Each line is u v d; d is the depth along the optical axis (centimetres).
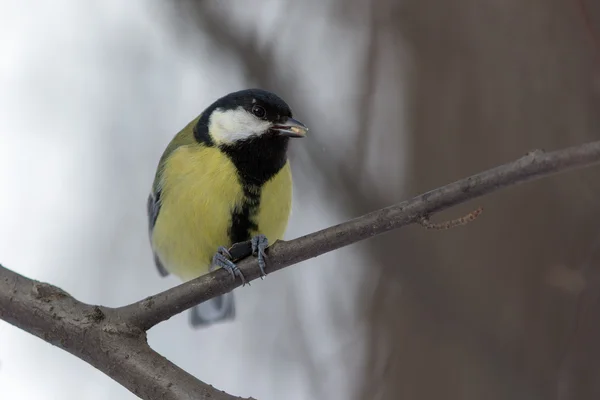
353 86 1105
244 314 1170
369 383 960
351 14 1123
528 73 895
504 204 892
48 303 506
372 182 1030
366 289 1036
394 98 1037
